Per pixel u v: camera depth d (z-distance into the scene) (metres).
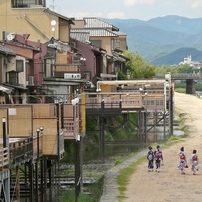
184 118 133.75
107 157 76.50
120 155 78.19
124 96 86.94
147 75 163.88
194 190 49.09
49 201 48.78
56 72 80.44
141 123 93.94
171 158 69.06
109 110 83.38
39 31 93.06
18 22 93.38
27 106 46.31
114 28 147.88
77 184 50.16
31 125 45.03
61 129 47.28
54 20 90.50
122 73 137.38
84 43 104.12
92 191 53.59
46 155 44.47
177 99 195.62
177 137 96.56
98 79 106.94
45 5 100.12
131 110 86.44
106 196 46.25
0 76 62.41
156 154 59.09
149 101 96.25
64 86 79.31
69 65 80.75
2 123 39.62
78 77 82.00
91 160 73.94
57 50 83.25
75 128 50.12
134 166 62.78
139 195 46.88
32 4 96.50
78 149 51.78
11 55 63.97
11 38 73.38
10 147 37.12
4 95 58.12
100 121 85.31
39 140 43.09
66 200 49.41
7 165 35.88
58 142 44.44
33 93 70.50
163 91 105.69
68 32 97.75
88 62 103.69
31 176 41.09
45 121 44.88
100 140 82.12
